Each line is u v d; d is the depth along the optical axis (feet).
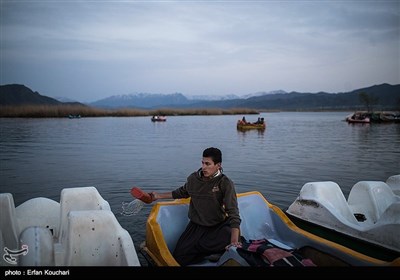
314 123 193.36
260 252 12.40
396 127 144.15
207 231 14.43
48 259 11.07
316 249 13.99
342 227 17.20
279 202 28.55
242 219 16.28
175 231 15.44
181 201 16.07
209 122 210.18
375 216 19.06
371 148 68.23
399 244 14.75
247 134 109.09
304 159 53.21
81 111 319.68
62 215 15.21
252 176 39.60
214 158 14.10
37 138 89.81
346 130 127.44
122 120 236.43
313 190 19.21
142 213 25.39
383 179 38.24
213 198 14.23
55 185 34.96
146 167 45.62
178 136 100.58
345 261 12.61
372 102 278.05
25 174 40.75
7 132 111.24
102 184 35.40
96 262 12.38
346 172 42.39
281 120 252.62
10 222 13.70
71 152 61.62
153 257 14.35
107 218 12.76
